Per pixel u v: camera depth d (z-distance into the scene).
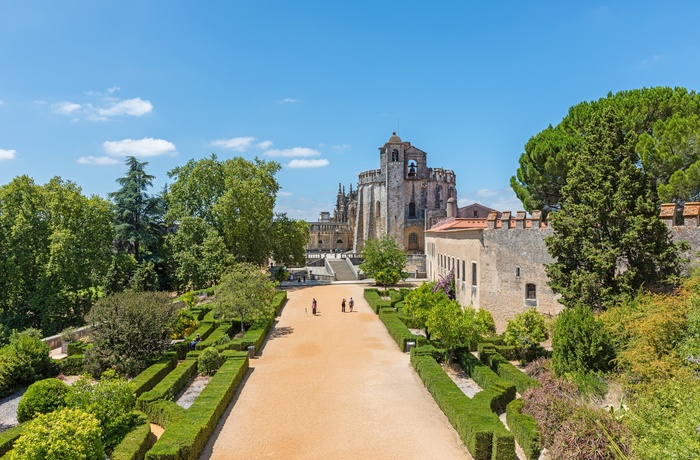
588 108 39.16
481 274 38.97
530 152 42.47
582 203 28.05
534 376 27.23
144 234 65.12
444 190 103.44
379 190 103.94
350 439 20.72
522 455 18.56
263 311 42.19
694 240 25.67
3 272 47.03
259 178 77.50
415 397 25.83
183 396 26.91
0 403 27.33
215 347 32.31
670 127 31.39
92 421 17.36
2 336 41.62
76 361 31.84
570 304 27.03
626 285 25.30
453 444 20.19
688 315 19.02
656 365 17.94
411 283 75.56
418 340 35.50
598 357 21.94
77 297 50.47
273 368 31.78
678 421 12.59
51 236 47.34
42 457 15.69
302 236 81.81
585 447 15.02
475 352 33.81
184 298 53.72
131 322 30.67
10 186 48.97
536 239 34.59
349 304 54.66
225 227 69.88
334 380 28.91
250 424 22.53
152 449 17.91
